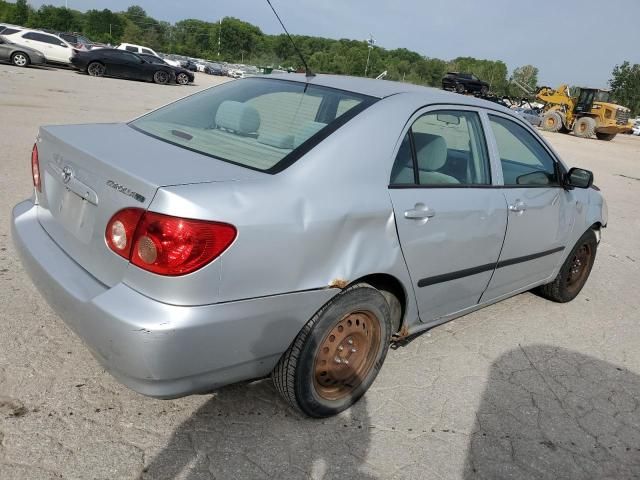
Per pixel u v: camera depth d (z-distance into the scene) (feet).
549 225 13.29
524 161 12.78
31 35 80.64
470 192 10.80
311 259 8.04
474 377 11.30
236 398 9.58
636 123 159.02
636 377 12.30
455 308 11.49
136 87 70.33
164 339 6.89
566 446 9.61
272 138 9.00
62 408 8.71
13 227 9.56
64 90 53.31
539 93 111.55
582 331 14.26
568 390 11.37
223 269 7.17
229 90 11.23
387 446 8.95
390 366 11.26
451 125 10.78
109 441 8.20
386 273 9.12
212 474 7.88
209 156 8.55
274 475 8.03
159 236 6.89
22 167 21.93
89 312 7.24
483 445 9.30
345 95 10.03
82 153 8.22
